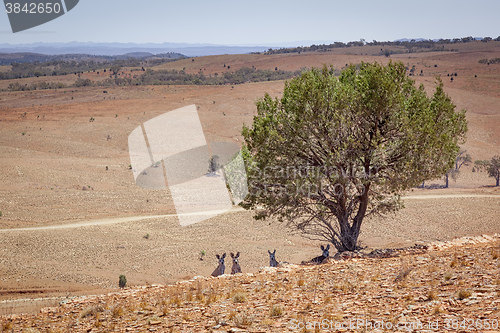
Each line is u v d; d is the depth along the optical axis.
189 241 64.69
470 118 169.75
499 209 81.12
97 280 46.81
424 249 14.27
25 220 73.44
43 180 98.00
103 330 6.78
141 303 8.48
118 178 105.62
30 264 50.44
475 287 6.70
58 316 8.46
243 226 72.06
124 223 74.44
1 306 26.38
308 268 11.84
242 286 9.74
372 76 15.93
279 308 6.70
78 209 82.12
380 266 10.44
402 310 6.11
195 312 7.44
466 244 14.65
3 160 110.38
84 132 152.00
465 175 121.12
